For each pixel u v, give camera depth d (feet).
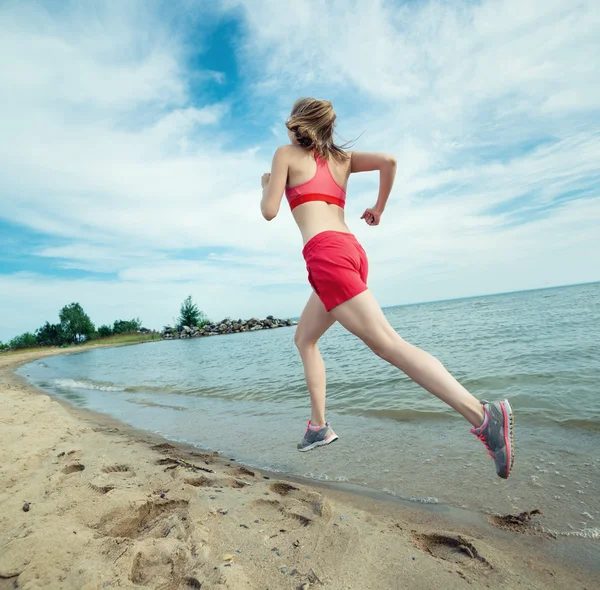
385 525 6.65
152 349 89.92
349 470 9.64
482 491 7.79
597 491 7.24
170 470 9.33
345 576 4.99
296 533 6.13
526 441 10.17
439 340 37.58
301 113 6.59
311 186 6.38
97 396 26.35
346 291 5.64
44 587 4.61
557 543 5.86
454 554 5.76
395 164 6.61
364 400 16.70
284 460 10.89
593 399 12.88
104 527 6.30
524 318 52.47
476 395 15.43
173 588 4.74
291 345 57.06
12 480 8.71
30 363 70.90
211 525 6.35
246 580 4.76
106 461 9.80
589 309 55.42
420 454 10.09
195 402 21.22
